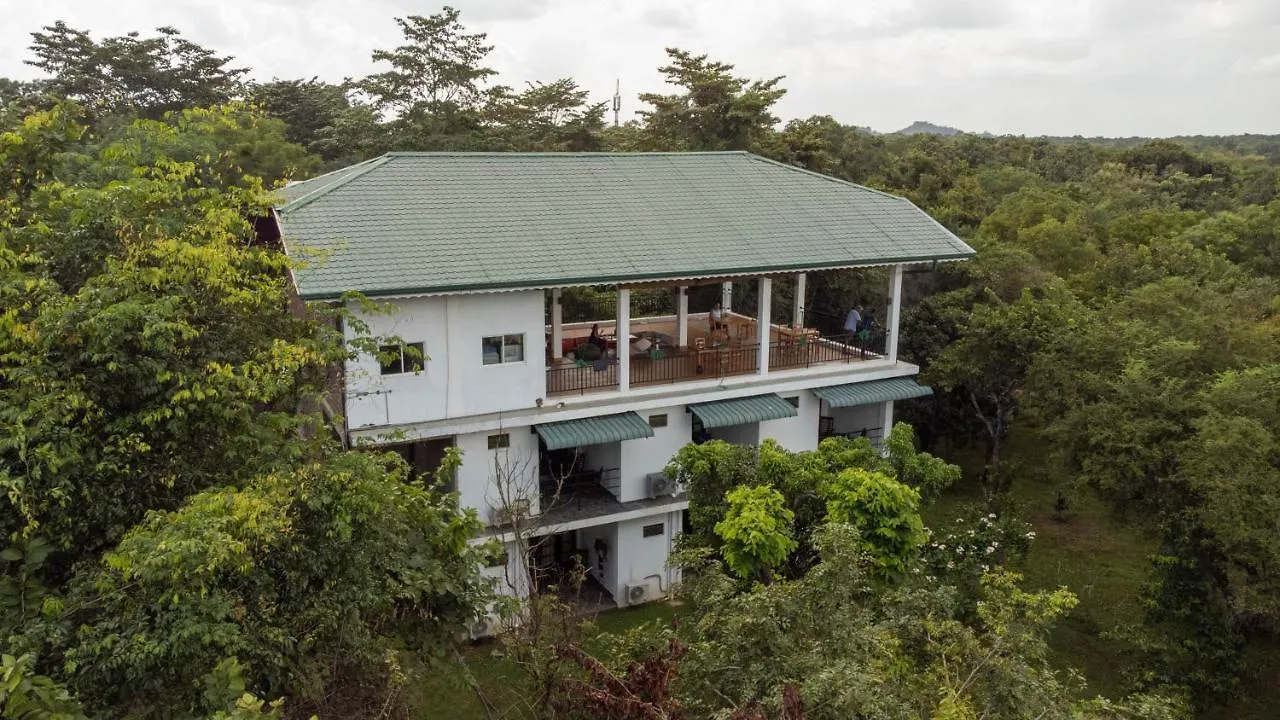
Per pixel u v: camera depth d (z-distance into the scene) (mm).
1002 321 25312
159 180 12992
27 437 9305
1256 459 16344
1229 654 17047
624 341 21078
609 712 9320
